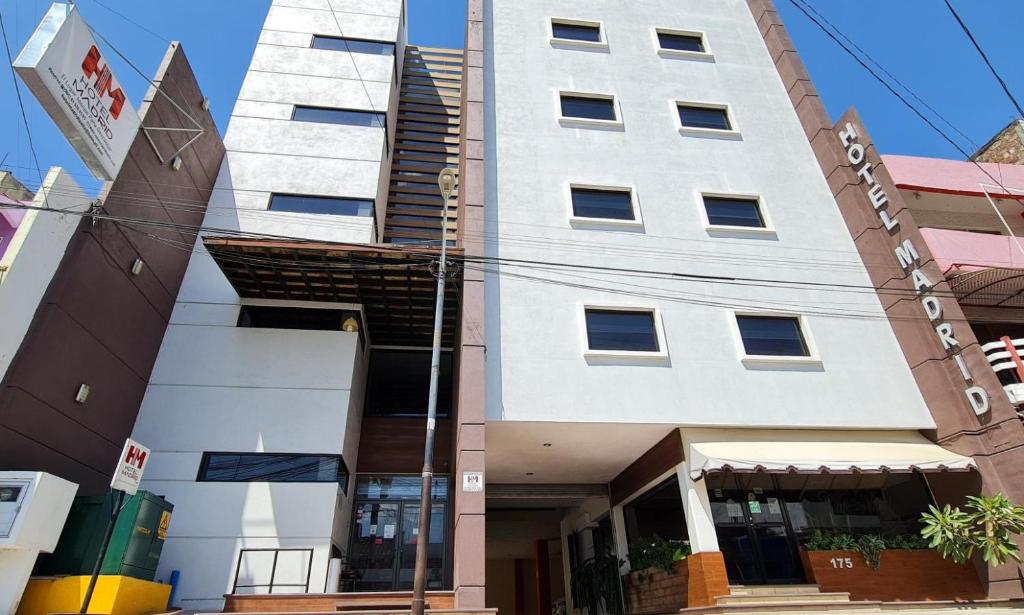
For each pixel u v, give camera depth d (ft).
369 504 55.47
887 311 52.06
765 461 40.65
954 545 38.50
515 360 44.52
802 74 65.16
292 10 79.00
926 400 48.29
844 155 59.06
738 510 45.68
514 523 78.89
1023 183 64.75
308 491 47.34
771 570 43.60
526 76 60.90
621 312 48.55
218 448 48.11
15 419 34.53
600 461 53.11
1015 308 57.06
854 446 44.91
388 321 59.67
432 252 47.52
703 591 39.83
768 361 47.57
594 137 57.62
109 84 40.81
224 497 46.26
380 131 69.67
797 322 51.01
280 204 62.28
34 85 33.94
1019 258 55.06
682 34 68.80
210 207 60.29
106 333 43.42
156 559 38.86
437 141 84.74
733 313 49.47
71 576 33.47
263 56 73.36
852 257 54.75
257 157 64.59
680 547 44.37
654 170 56.44
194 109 57.31
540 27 65.36
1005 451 43.19
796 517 46.19
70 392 39.42
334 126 68.90
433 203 77.25
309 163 65.31
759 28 71.36
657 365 46.03
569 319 46.96
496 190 52.49
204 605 42.24
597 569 56.70
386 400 61.26
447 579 53.01
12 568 31.53
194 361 51.37
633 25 68.03
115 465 44.65
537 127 57.31
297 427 49.83
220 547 44.45
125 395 46.21
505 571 99.55
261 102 69.15
